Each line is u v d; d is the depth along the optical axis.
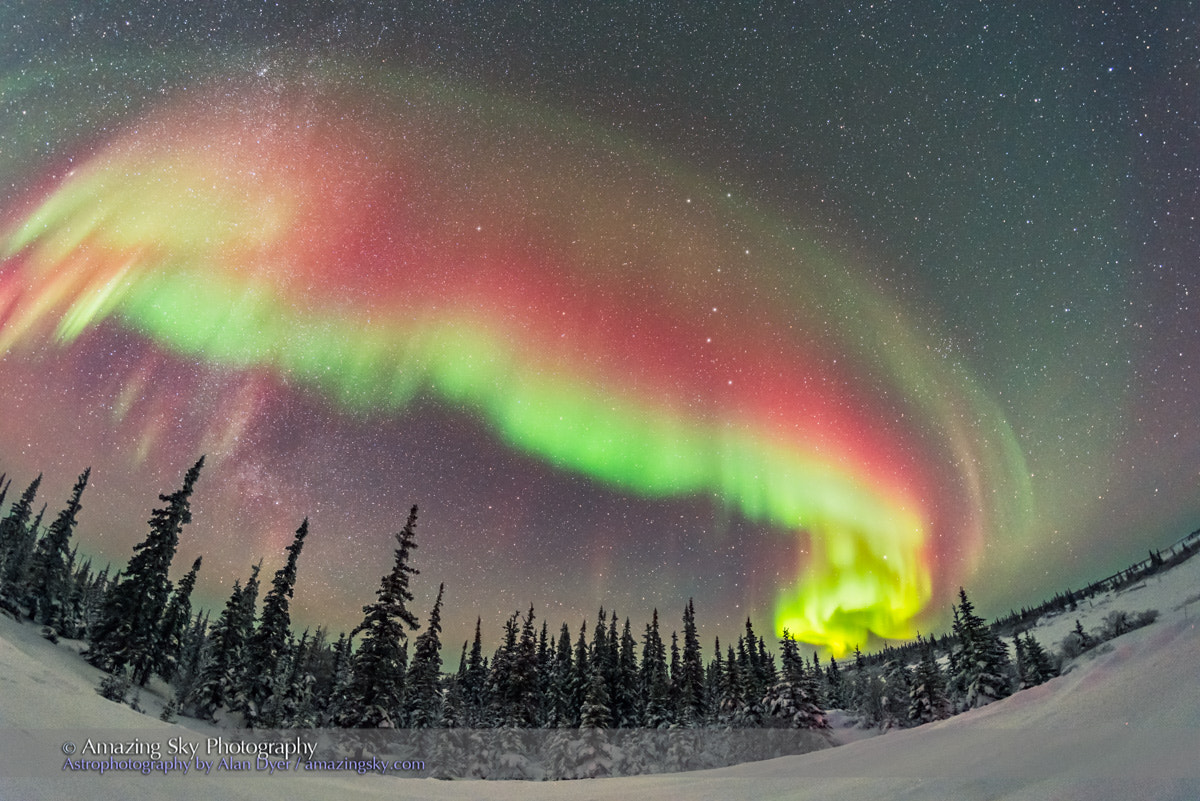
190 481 46.19
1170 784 8.13
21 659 14.27
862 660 104.38
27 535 55.53
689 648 63.06
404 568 37.16
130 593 42.03
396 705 35.31
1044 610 113.25
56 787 8.45
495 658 58.34
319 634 61.56
